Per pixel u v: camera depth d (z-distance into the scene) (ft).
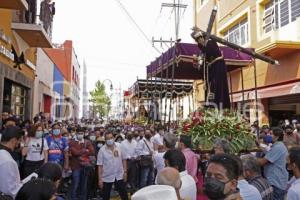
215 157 9.37
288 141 33.42
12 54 42.83
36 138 28.04
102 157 28.30
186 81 68.95
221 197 8.53
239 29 64.54
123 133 50.44
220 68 27.20
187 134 21.89
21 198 8.16
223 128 22.00
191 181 13.42
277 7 53.42
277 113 56.08
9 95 46.85
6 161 14.85
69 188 34.53
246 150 22.35
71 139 34.73
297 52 47.14
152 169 39.14
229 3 67.51
